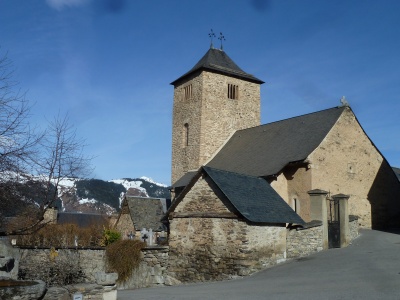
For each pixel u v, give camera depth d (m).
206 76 39.75
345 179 27.91
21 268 17.09
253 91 42.09
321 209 20.41
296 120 32.69
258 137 35.19
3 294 7.29
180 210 18.73
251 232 16.23
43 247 17.84
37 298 7.71
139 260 18.97
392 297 9.24
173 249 18.59
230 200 16.61
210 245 17.19
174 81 43.09
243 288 12.28
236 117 40.69
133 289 16.67
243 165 31.02
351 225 22.78
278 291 11.05
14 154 11.96
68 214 46.94
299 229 18.81
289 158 27.36
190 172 39.25
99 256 19.17
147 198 42.97
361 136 29.53
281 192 26.97
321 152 26.86
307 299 9.61
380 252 17.30
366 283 11.17
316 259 17.12
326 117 29.58
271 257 17.03
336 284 11.38
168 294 12.30
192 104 40.47
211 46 42.75
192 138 39.88
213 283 14.98
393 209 30.69
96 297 9.52
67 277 17.52
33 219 13.34
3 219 13.12
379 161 30.39
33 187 12.70
